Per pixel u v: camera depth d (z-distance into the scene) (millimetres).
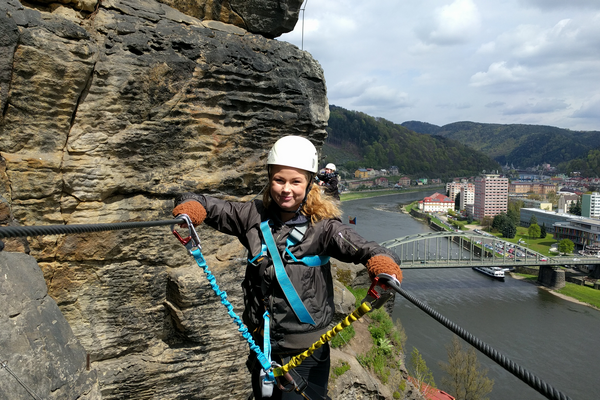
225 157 8742
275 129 9242
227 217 2820
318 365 2646
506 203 160625
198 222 2684
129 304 8219
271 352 2701
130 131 7586
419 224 129375
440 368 39938
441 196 182625
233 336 9000
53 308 4332
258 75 8711
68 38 6602
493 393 38656
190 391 8836
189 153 8344
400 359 17922
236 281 9094
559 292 70188
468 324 53438
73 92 6812
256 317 2730
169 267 8492
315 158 2723
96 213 7559
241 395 9453
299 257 2588
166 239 8289
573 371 42219
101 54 7145
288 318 2590
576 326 53750
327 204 2684
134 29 7492
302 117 9414
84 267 7668
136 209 7926
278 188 2594
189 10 8664
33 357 3748
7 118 6418
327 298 2715
